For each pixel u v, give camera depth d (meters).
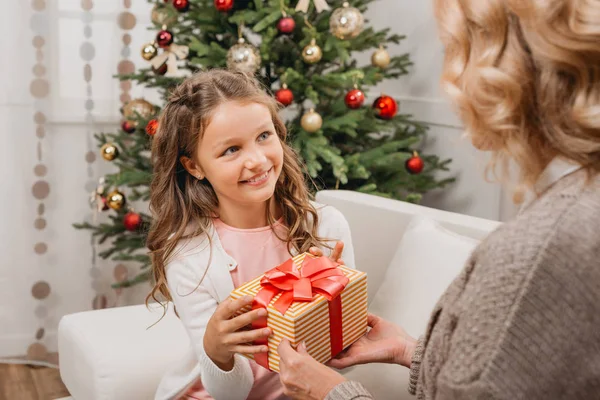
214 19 2.28
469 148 2.70
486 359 0.61
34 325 2.80
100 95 2.71
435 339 0.69
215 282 1.16
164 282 1.23
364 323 1.09
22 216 2.71
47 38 2.60
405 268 1.35
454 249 1.31
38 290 2.78
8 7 2.55
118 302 2.88
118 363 1.45
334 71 2.36
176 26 2.35
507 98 0.63
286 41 2.32
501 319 0.60
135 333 1.57
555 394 0.59
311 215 1.27
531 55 0.63
